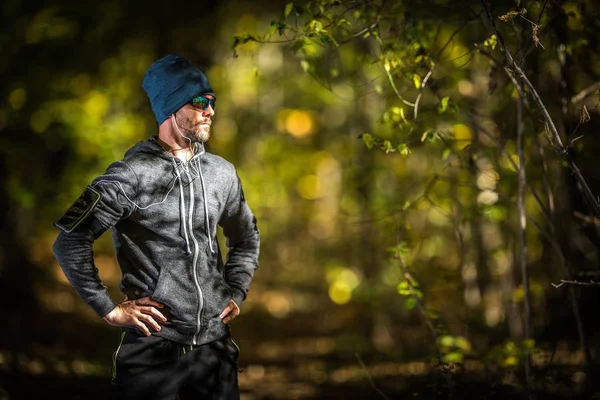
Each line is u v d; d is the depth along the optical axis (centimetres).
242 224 543
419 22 725
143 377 492
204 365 501
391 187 1368
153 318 491
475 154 806
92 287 486
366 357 1238
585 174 810
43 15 1738
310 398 962
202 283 499
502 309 1079
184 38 2067
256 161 2500
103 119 1841
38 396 906
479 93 909
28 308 1555
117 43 1944
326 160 2527
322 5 686
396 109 691
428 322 746
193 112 508
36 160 1722
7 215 1658
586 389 696
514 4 709
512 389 752
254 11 2255
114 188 485
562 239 820
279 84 2423
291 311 1898
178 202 496
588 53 753
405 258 776
